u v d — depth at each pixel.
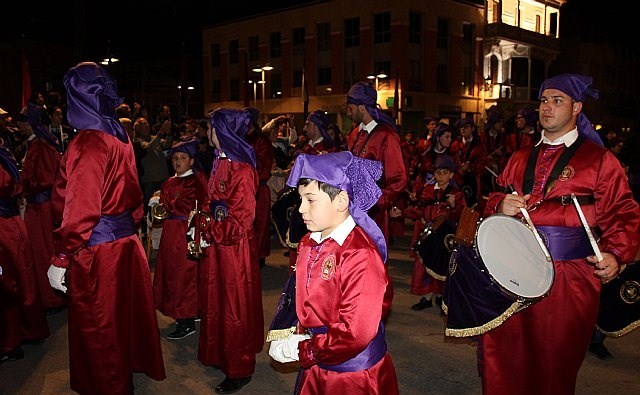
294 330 2.46
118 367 3.56
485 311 3.12
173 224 5.26
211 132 4.07
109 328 3.51
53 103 9.03
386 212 5.28
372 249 2.24
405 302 6.37
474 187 8.45
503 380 3.30
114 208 3.50
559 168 3.19
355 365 2.31
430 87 32.41
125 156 3.55
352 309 2.17
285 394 4.16
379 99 31.81
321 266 2.28
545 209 3.19
